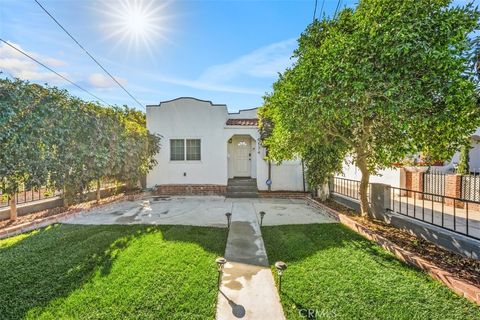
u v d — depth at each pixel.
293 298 3.04
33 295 3.07
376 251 4.44
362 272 3.63
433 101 3.64
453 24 3.38
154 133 11.80
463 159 9.20
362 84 3.57
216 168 11.77
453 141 4.46
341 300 2.97
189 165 11.78
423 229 4.71
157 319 2.67
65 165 6.79
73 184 7.32
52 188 6.62
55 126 6.40
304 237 5.30
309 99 4.37
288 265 3.95
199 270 3.76
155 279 3.46
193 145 11.87
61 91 6.57
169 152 11.83
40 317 2.69
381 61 3.60
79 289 3.20
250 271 3.79
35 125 5.84
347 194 8.45
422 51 3.24
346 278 3.47
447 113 3.49
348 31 4.93
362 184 6.27
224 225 6.36
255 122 12.51
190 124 11.80
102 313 2.75
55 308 2.83
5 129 5.14
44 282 3.37
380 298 2.98
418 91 3.40
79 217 7.14
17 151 5.44
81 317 2.69
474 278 3.20
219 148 11.76
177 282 3.39
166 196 10.76
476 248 3.67
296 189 11.48
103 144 8.16
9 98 5.21
